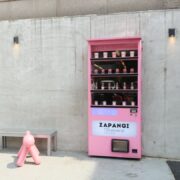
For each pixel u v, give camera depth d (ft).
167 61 14.49
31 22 16.66
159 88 14.64
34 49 16.63
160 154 14.74
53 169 12.98
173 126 14.51
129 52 14.55
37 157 13.87
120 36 15.19
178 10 14.29
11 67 17.06
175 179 11.58
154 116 14.74
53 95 16.37
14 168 13.20
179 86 14.37
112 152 14.53
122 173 12.35
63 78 16.17
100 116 14.62
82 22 15.78
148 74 14.75
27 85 16.80
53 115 16.40
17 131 15.89
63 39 16.12
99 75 14.78
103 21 15.44
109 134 14.53
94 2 16.15
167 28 14.46
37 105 16.67
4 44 17.15
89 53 14.60
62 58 16.16
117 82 14.80
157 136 14.74
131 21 14.99
